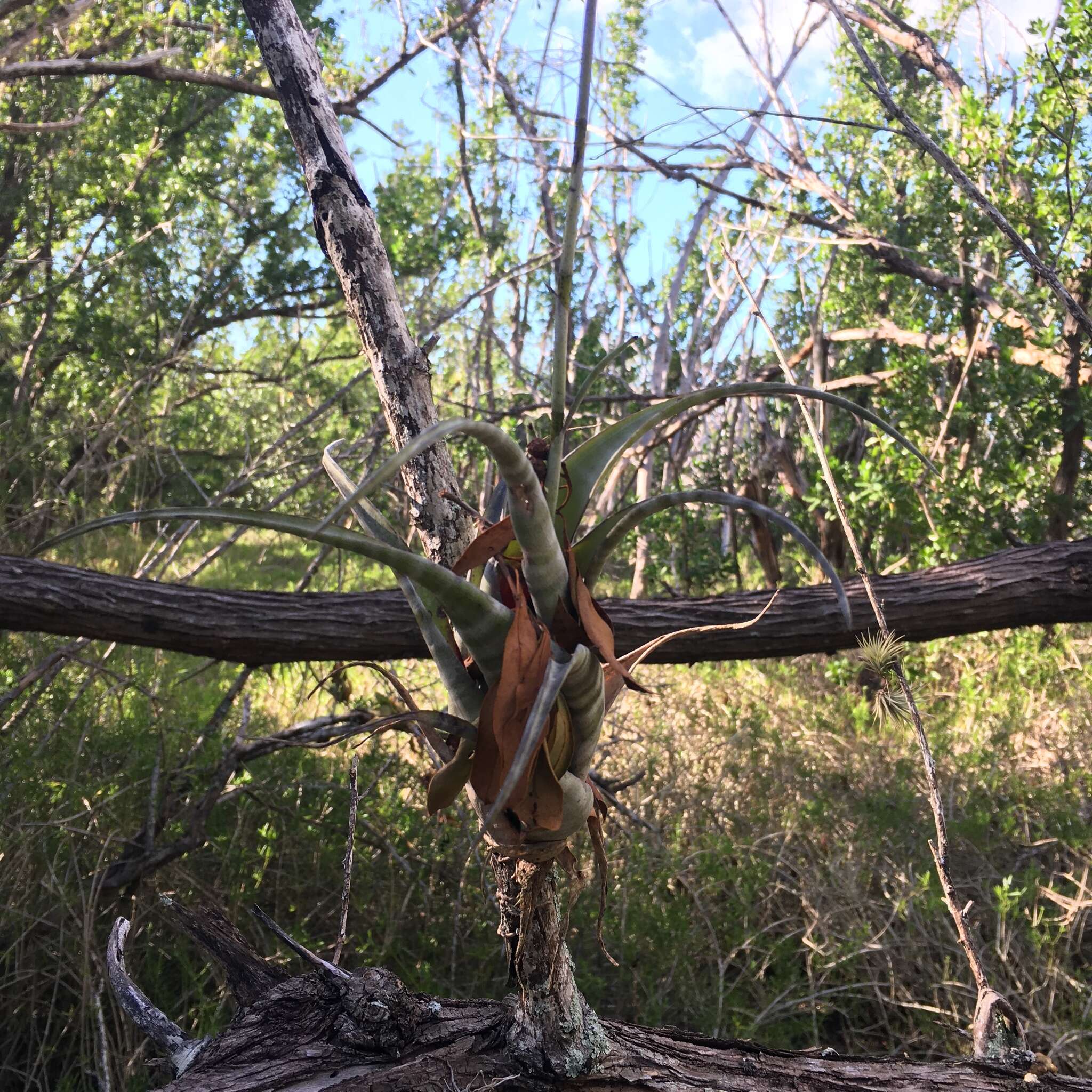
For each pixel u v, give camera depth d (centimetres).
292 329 1077
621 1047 167
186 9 864
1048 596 350
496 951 324
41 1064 283
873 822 393
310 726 382
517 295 1186
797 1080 165
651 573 818
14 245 902
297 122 179
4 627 327
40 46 731
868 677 505
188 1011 289
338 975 168
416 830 368
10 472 557
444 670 128
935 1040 302
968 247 657
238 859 347
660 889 358
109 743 395
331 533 104
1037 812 417
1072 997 311
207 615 337
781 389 122
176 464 700
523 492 104
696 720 507
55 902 311
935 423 665
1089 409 591
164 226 768
